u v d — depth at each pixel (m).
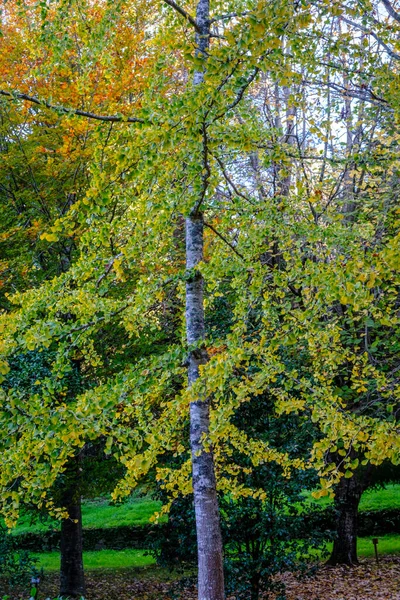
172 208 3.66
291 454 6.94
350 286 3.18
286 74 3.32
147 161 3.15
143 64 6.38
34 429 3.47
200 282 4.43
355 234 4.47
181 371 4.25
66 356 3.85
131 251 3.62
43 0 3.97
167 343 8.75
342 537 10.77
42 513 8.60
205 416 4.29
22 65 7.06
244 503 7.05
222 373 3.56
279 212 4.32
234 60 2.88
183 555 7.97
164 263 4.57
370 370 5.09
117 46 6.15
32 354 7.02
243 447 5.32
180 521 7.61
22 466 3.64
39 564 12.38
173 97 3.12
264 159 4.23
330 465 3.73
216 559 4.09
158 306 5.48
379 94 5.13
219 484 5.37
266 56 3.07
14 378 6.75
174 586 8.28
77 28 4.23
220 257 4.32
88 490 8.40
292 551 7.30
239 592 7.39
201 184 3.77
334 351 4.77
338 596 8.80
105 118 3.68
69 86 6.32
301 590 9.27
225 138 3.49
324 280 3.54
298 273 3.92
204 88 3.08
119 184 3.46
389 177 7.02
